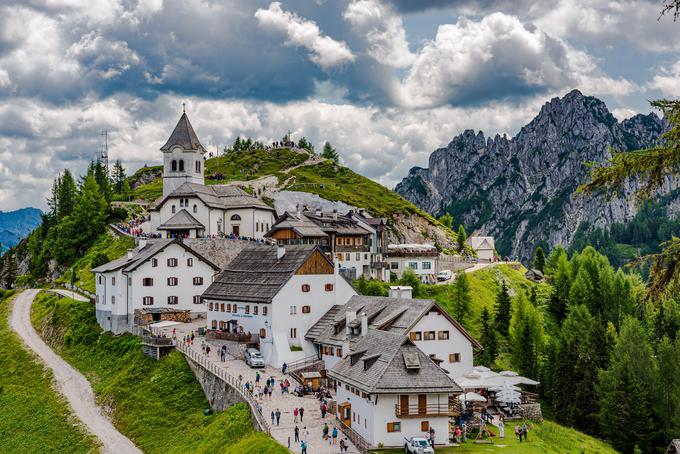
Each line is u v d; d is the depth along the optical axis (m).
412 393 64.88
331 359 93.19
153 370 100.44
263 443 65.75
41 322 134.38
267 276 106.50
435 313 85.56
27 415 97.44
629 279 151.12
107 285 121.06
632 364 99.38
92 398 99.75
